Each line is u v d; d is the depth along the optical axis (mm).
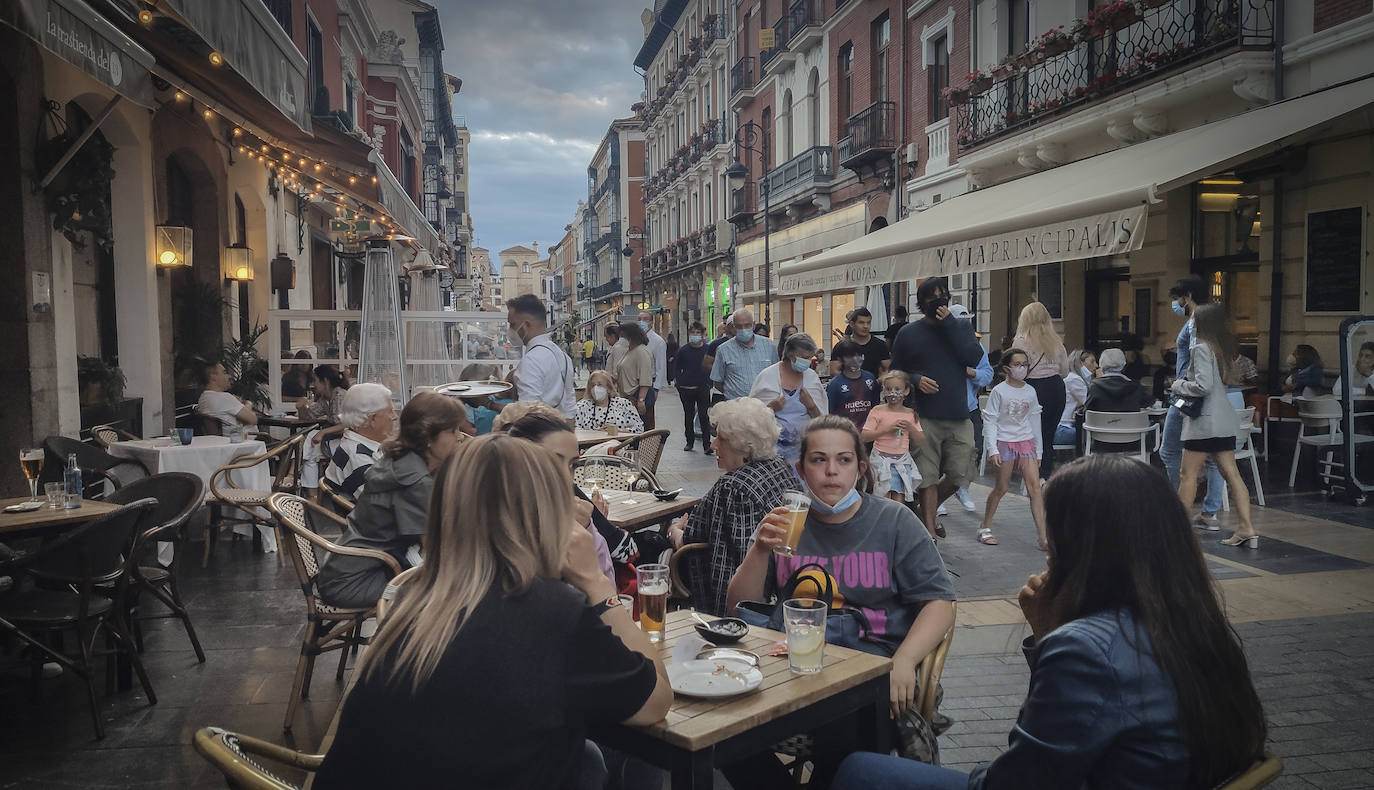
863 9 21469
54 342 7609
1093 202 8727
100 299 9477
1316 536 7359
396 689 1806
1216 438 7105
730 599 3348
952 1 17266
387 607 2811
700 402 14164
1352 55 9602
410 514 4355
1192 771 1822
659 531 5277
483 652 1813
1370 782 3498
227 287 12812
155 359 9859
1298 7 10258
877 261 12734
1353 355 8734
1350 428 8594
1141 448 9453
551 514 1970
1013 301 15859
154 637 5543
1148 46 12516
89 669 4188
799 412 7238
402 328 10594
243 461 7312
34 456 5332
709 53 35062
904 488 7043
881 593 3137
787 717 2373
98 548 4262
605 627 1953
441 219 46688
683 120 42031
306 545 4496
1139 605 1887
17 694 4656
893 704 2795
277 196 15758
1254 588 5984
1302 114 9133
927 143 18422
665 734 2164
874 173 20750
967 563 6953
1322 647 4910
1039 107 13922
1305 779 3529
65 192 7633
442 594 1879
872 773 2357
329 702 4562
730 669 2498
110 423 8828
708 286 38094
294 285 15930
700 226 39219
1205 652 1854
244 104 9000
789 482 3863
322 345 17734
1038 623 2176
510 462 1964
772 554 3260
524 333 6988
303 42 17312
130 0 5523
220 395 9289
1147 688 1818
